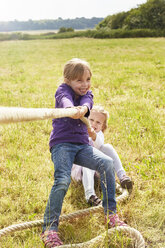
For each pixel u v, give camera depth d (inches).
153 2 1246.3
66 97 90.0
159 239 82.6
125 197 98.0
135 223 87.9
